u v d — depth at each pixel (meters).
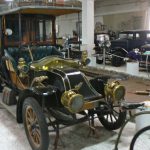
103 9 18.36
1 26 4.92
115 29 18.77
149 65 9.09
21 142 3.64
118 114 3.69
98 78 3.78
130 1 16.14
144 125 3.58
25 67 4.12
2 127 4.15
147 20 15.70
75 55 9.42
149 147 3.36
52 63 3.92
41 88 3.21
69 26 21.42
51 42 5.39
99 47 11.84
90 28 11.85
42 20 5.16
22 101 3.52
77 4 4.81
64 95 3.08
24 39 5.02
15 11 4.31
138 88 6.19
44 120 3.07
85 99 3.42
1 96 5.26
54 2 4.52
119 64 10.69
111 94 3.45
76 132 3.90
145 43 11.28
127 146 3.43
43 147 3.09
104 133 3.86
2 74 5.39
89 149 3.38
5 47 5.01
